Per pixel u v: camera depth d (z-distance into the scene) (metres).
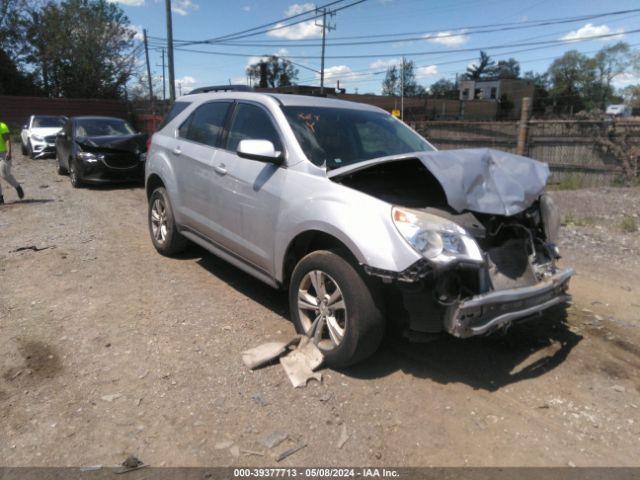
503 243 3.60
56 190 11.27
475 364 3.75
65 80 45.38
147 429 2.98
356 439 2.93
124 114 36.25
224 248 4.80
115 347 3.88
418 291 3.13
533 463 2.78
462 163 3.51
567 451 2.88
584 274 5.80
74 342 3.95
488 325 3.10
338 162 4.03
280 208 3.93
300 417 3.10
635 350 4.02
